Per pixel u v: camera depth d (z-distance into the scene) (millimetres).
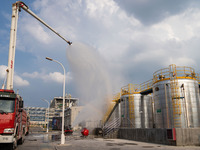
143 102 37656
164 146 16781
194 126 24797
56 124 79250
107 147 16656
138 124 36312
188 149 14477
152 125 37344
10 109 13148
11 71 20547
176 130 17000
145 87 35750
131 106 37656
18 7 23516
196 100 26094
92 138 29578
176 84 26422
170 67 27828
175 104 25750
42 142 22547
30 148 16359
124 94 39938
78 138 29953
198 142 16875
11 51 21234
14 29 22359
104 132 31797
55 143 21266
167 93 27047
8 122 12836
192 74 27406
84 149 15375
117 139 26688
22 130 19953
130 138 25344
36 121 140500
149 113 37562
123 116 38781
